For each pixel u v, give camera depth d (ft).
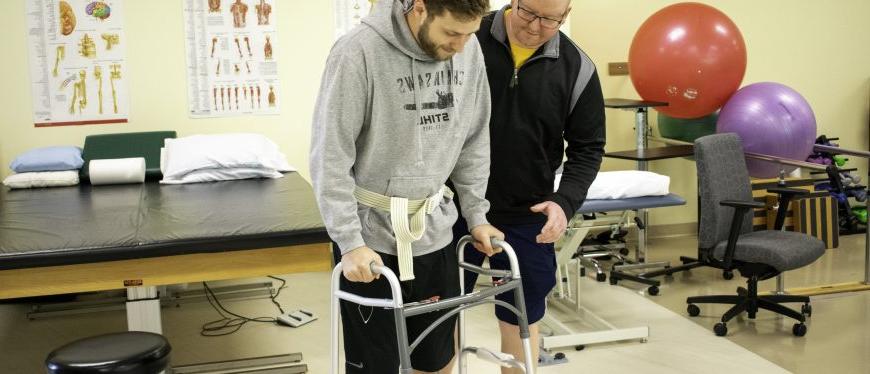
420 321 6.65
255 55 16.80
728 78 16.61
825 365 11.52
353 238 5.90
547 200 7.55
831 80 21.04
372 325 6.53
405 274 6.23
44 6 15.85
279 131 17.15
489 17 7.69
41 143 16.16
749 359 11.82
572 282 16.02
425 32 5.66
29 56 15.93
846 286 15.26
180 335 13.21
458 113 6.35
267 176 15.28
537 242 7.32
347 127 5.81
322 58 17.15
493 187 7.88
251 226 10.12
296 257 10.03
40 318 14.32
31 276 9.25
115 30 16.19
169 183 14.82
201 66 16.60
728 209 13.67
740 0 20.03
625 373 11.35
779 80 20.67
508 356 6.50
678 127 18.33
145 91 16.46
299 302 14.89
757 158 15.64
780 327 13.23
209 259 9.77
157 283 9.62
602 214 17.79
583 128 7.94
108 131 16.39
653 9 19.26
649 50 16.83
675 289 15.57
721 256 13.24
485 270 6.78
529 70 7.61
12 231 10.36
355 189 6.30
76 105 16.21
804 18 20.57
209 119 16.80
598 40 19.07
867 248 15.35
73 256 9.20
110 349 8.26
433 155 6.24
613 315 14.02
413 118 6.02
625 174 12.42
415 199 6.32
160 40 16.38
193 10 16.42
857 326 13.19
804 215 18.39
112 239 9.65
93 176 14.69
